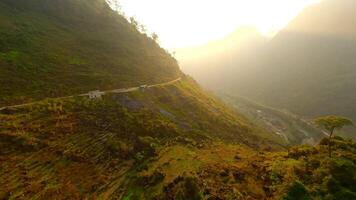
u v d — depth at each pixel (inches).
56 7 6151.6
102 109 3080.7
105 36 5826.8
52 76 3572.8
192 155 2042.3
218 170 1555.1
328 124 1571.1
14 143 2183.8
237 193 1280.8
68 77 3681.1
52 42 4606.3
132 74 4581.7
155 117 3216.0
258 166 1589.6
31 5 5841.5
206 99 5369.1
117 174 2066.9
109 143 2447.1
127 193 1704.0
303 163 1476.4
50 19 5625.0
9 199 1674.5
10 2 5620.1
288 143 5915.4
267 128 7308.1
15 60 3607.3
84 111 2942.9
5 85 3048.7
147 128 2834.6
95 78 3850.9
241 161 1763.0
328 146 1653.5
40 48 4205.2
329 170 1316.4
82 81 3688.5
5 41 4045.3
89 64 4313.5
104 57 4827.8
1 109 2605.8
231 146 2802.7
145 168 2003.0
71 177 1984.5
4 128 2311.8
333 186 1205.7
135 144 2502.5
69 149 2290.8
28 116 2578.7
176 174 1685.5
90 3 7145.7
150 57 5880.9
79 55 4498.0
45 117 2637.8
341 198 1133.7
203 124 3818.9
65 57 4237.2
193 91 5315.0
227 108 5954.7
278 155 1756.9
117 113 3053.6
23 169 1964.8
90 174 2054.6
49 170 2011.6
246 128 4616.1
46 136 2379.4
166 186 1472.7
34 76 3425.2
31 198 1712.6
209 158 1915.6
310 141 6648.6
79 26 5821.9
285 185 1259.8
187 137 2910.9
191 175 1462.8
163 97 4133.9
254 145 3969.0
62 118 2687.0
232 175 1472.7
